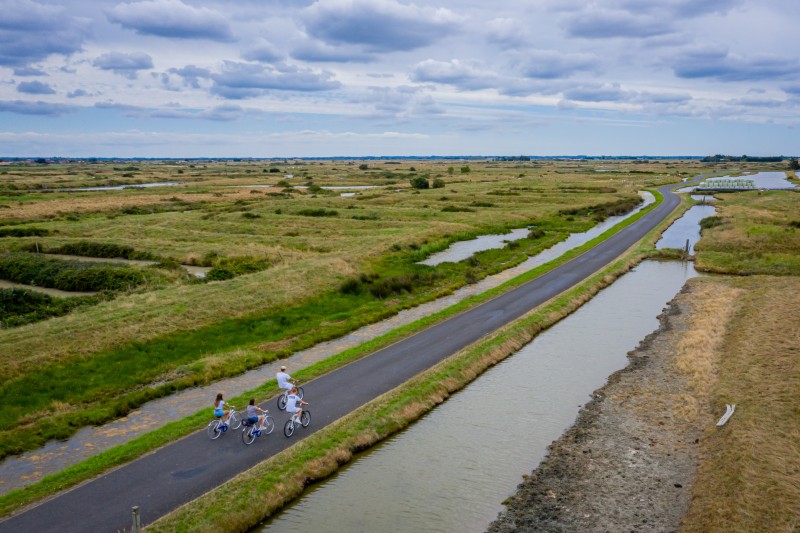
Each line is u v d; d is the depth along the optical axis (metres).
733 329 38.97
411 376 31.73
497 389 30.94
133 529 17.25
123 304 43.56
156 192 147.50
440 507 19.95
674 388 30.30
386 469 22.64
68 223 90.06
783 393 27.02
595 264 64.31
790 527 17.36
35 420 26.84
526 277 57.66
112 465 22.16
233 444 24.02
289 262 61.44
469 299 49.06
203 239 77.56
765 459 21.23
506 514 19.50
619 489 20.98
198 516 18.58
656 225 93.94
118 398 29.36
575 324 43.09
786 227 82.94
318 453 22.75
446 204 119.56
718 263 62.66
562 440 24.92
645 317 44.78
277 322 42.91
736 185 161.25
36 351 33.38
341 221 92.75
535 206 118.62
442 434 25.70
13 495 20.03
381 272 60.56
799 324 38.03
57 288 53.94
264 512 19.47
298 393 25.47
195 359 35.09
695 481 21.17
